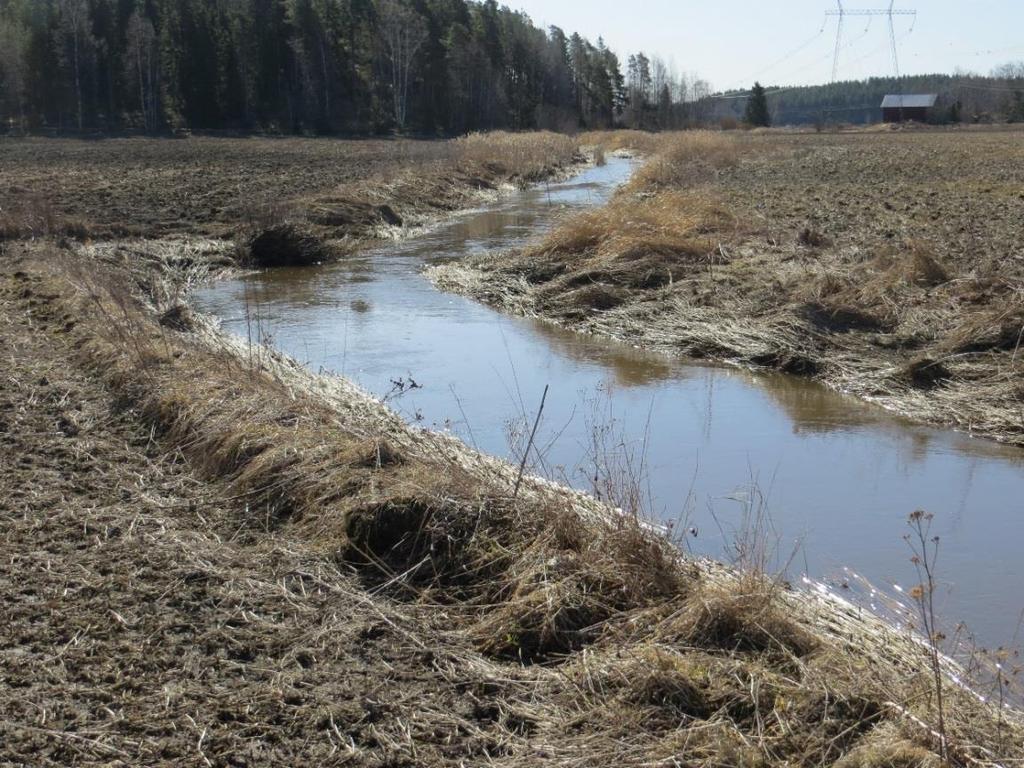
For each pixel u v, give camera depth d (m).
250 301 15.20
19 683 4.65
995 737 4.17
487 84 82.00
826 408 9.81
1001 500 7.57
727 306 12.78
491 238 21.62
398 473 6.62
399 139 65.62
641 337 12.55
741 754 4.02
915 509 7.43
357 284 16.62
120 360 9.55
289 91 76.31
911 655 5.07
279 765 4.11
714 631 4.91
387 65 79.25
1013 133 71.75
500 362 11.70
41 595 5.49
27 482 7.07
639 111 106.00
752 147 51.03
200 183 29.11
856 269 13.17
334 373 10.95
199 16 72.75
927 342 10.91
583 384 10.77
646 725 4.31
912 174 31.91
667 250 15.38
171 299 14.10
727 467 8.33
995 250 14.79
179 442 7.82
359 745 4.26
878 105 146.00
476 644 5.09
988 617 5.83
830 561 6.60
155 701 4.53
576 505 6.62
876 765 3.89
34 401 8.81
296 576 5.77
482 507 6.04
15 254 16.75
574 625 5.13
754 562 5.93
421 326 13.55
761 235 16.55
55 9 74.25
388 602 5.48
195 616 5.31
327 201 23.22
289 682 4.70
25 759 4.09
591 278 14.85
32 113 69.38
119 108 73.56
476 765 4.11
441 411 9.84
